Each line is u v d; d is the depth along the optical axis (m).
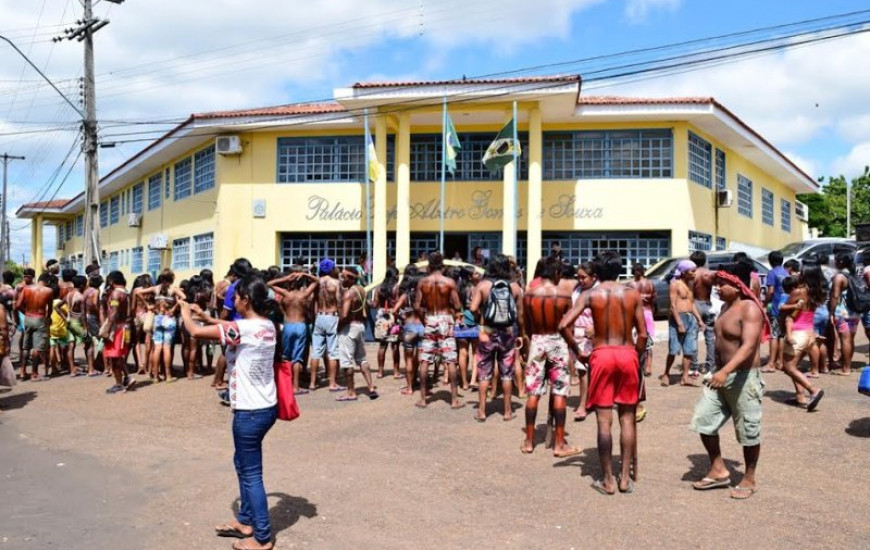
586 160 20.62
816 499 5.75
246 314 5.04
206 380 11.80
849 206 44.78
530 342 7.31
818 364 10.38
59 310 12.72
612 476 6.15
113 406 10.00
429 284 9.41
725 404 5.92
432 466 6.91
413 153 21.34
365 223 21.16
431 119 20.50
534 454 7.23
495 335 8.52
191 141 23.59
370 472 6.72
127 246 31.91
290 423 8.64
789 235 32.47
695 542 4.98
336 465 6.96
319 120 20.69
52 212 42.38
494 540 5.10
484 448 7.50
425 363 9.43
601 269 6.14
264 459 7.20
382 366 11.84
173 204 26.19
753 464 5.82
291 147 21.81
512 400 9.72
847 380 9.95
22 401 10.54
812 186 32.25
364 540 5.11
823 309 10.16
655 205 20.17
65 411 9.77
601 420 6.03
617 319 6.02
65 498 6.07
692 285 10.09
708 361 10.26
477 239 21.20
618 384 6.00
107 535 5.20
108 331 10.91
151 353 12.03
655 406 8.95
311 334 11.30
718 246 22.56
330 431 8.30
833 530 5.14
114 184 32.00
